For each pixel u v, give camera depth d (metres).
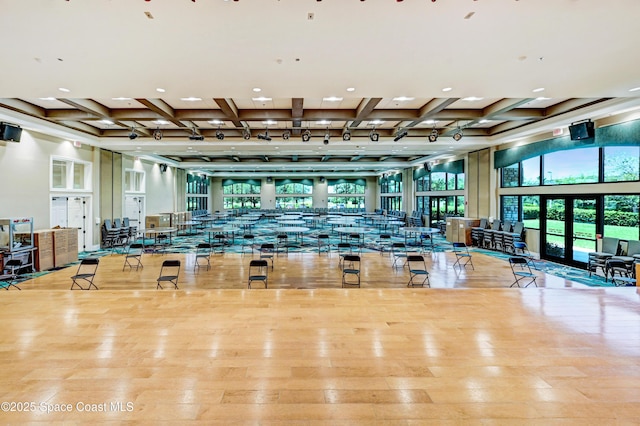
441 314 3.89
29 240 7.64
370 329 3.46
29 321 3.63
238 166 18.38
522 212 10.55
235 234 15.78
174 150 12.09
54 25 3.13
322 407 2.19
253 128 10.48
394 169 22.11
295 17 3.04
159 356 2.86
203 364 2.73
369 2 2.81
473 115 7.99
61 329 3.41
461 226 12.50
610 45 3.69
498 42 3.60
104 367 2.68
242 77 4.62
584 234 8.17
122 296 4.52
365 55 3.92
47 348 3.00
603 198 7.69
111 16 2.97
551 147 8.94
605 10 2.95
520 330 3.44
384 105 7.62
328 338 3.24
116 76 4.52
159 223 15.17
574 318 3.77
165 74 4.46
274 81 4.80
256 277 6.21
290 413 2.12
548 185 9.25
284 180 27.61
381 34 3.39
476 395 2.33
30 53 3.77
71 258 8.69
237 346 3.05
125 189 13.96
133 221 14.55
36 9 2.84
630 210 7.06
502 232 10.38
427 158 15.74
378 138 10.64
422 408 2.19
